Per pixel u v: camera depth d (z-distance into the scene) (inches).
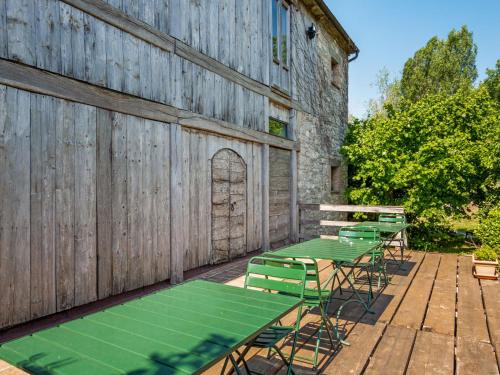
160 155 191.5
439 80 803.4
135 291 178.2
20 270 130.5
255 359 112.9
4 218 126.3
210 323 68.4
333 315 151.4
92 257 155.9
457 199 354.6
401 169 353.7
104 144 162.2
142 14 182.1
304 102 364.2
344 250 146.4
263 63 291.1
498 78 722.2
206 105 225.8
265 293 88.4
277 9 319.6
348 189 423.8
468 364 111.0
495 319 148.1
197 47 219.6
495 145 336.8
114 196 166.4
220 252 238.5
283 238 322.3
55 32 143.7
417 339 128.6
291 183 335.3
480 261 212.4
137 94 178.5
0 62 125.8
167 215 195.2
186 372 50.2
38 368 51.1
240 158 261.9
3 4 127.6
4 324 125.4
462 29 836.6
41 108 138.6
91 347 58.0
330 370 106.7
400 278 213.8
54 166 142.5
